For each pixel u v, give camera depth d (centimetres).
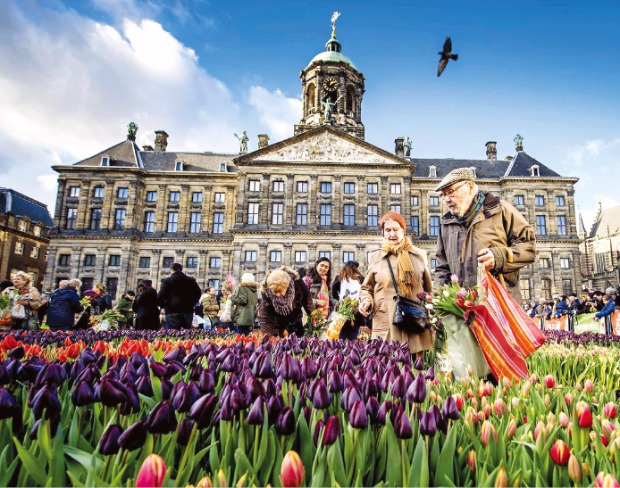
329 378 251
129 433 165
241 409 200
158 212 5628
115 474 167
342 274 1003
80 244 5416
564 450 182
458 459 201
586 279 8344
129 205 5512
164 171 5675
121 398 212
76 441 198
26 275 1233
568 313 1966
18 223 6669
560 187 5628
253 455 188
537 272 5425
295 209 5191
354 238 5059
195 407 194
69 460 186
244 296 1220
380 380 266
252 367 309
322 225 5156
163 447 187
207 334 1136
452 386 357
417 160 6266
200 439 220
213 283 5475
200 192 5741
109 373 246
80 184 5584
